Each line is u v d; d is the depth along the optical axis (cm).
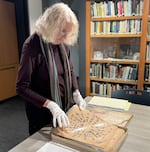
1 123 275
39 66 119
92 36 277
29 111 134
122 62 271
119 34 262
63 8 110
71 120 109
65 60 130
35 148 92
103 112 131
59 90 126
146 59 254
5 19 342
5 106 341
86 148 87
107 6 260
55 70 122
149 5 236
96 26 274
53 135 97
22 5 358
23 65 113
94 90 302
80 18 289
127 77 274
